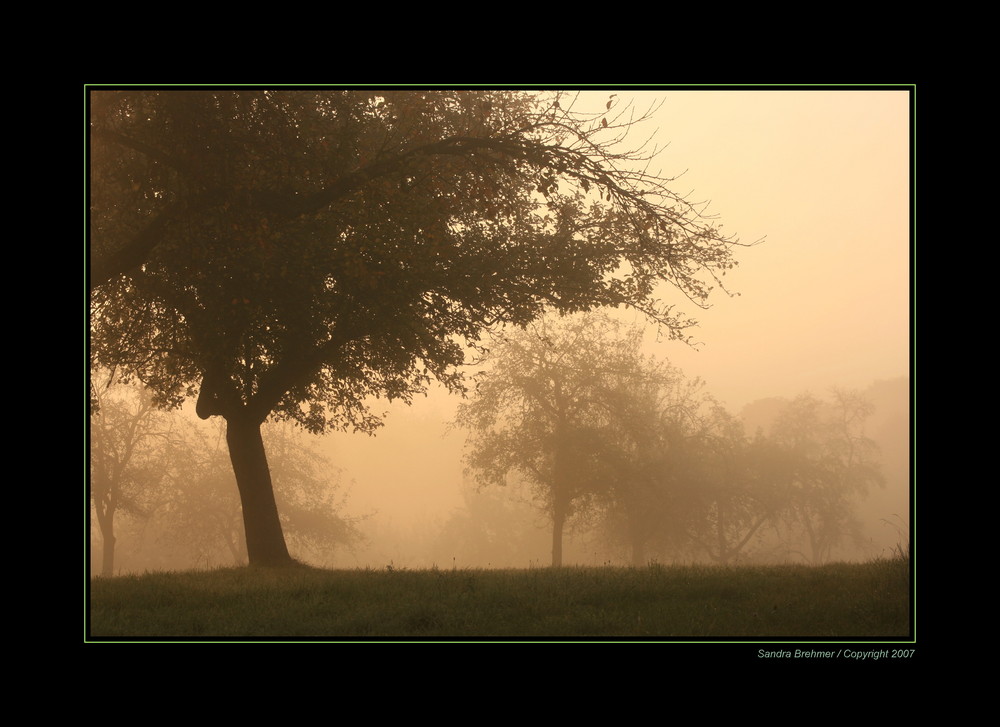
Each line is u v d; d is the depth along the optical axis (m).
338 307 17.75
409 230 15.94
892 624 8.48
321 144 15.31
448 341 19.11
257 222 15.12
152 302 18.30
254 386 19.41
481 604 9.66
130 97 14.11
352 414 21.94
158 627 8.81
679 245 15.49
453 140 15.04
